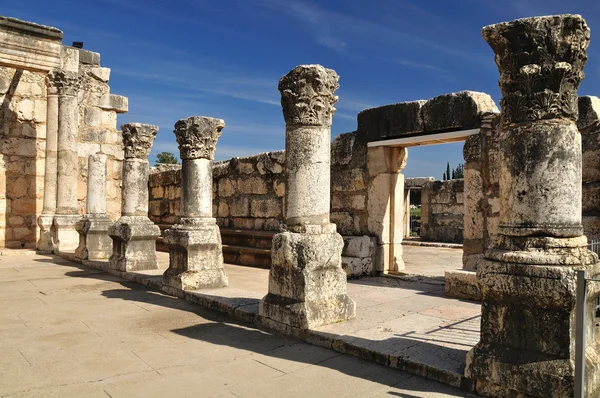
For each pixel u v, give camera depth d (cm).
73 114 1373
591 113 765
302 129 568
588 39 373
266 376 419
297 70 560
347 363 449
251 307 622
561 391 336
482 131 771
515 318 368
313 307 533
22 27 1369
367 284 857
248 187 1231
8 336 526
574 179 373
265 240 1161
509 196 387
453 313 618
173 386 396
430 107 869
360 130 995
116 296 750
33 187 1468
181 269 764
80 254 1142
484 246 764
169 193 1562
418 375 417
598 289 364
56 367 434
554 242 361
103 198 1187
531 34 366
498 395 368
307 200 564
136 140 954
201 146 782
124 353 477
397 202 976
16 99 1439
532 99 373
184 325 582
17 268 1055
